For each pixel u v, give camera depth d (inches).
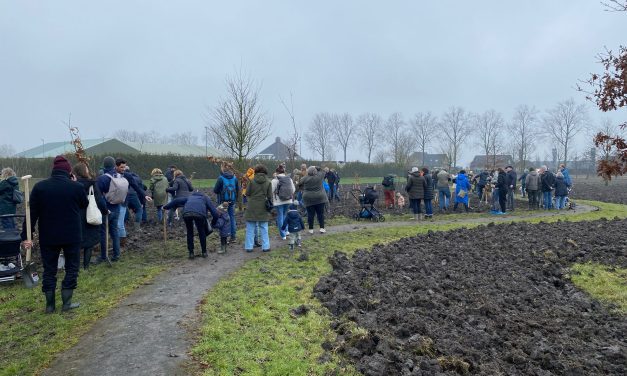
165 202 591.2
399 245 454.0
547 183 815.1
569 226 570.9
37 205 250.5
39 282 322.0
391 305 271.4
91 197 330.6
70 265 261.9
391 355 202.1
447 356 211.0
